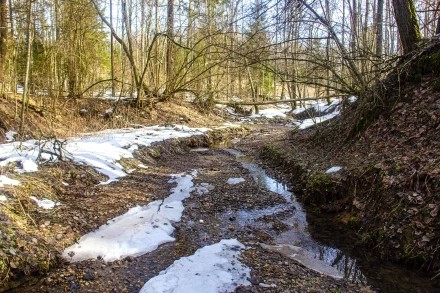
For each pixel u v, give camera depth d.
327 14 13.04
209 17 22.81
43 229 6.09
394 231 5.62
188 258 5.53
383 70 9.67
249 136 20.14
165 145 14.25
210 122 22.11
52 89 15.13
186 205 8.09
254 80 30.31
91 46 19.88
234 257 5.59
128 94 22.88
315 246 6.18
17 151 9.20
